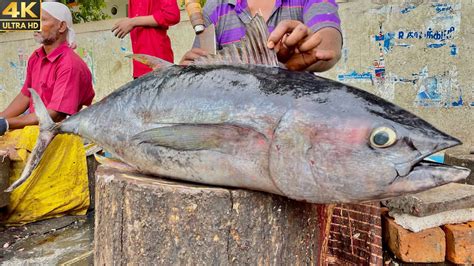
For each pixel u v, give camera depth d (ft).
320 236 5.50
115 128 5.27
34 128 10.04
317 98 4.18
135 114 5.10
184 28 17.34
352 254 7.54
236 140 4.37
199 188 4.74
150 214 4.84
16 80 22.61
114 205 5.08
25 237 9.37
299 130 4.09
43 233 9.61
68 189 10.62
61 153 10.44
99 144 5.60
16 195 9.95
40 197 10.27
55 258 8.33
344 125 3.97
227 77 4.67
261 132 4.23
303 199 4.30
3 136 10.14
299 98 4.22
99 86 20.12
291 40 4.83
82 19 23.65
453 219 7.14
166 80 5.02
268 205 4.76
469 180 8.94
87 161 11.06
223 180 4.68
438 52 12.40
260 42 4.94
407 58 12.89
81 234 9.57
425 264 7.14
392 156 3.87
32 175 10.01
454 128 12.34
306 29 4.86
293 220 4.95
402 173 3.86
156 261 4.88
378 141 3.87
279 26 4.93
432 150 3.80
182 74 4.96
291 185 4.22
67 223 10.28
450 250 7.00
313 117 4.07
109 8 27.76
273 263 4.88
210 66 4.93
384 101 4.20
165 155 4.84
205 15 7.50
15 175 9.91
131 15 13.16
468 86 12.05
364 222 7.37
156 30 12.28
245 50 5.04
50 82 11.04
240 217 4.69
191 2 6.60
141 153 5.05
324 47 5.76
